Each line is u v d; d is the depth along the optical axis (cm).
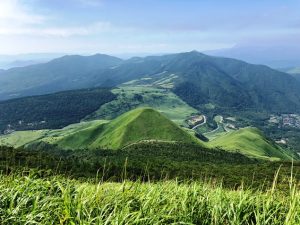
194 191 893
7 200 825
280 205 856
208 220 825
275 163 13438
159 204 855
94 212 773
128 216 736
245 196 866
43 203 809
